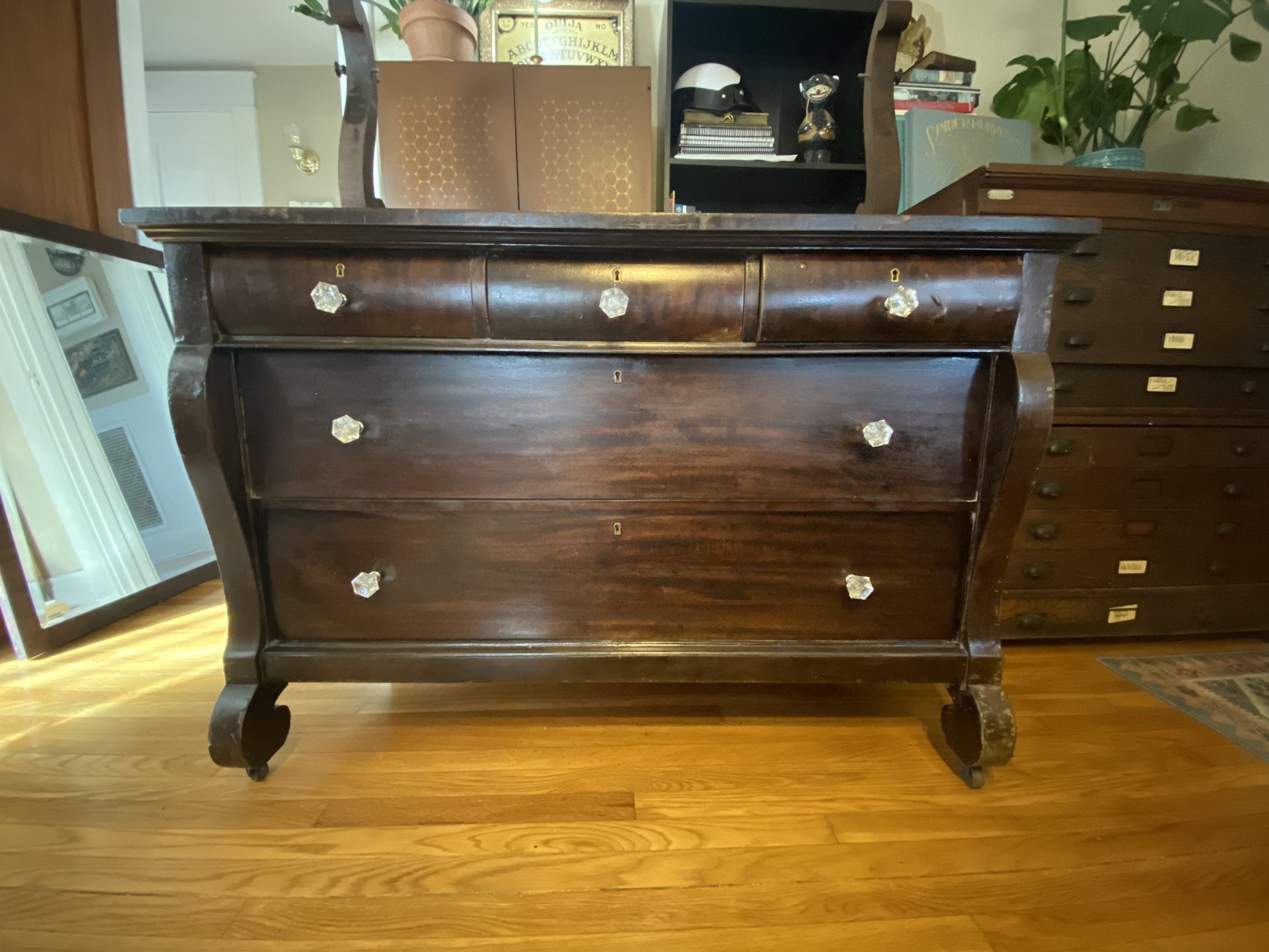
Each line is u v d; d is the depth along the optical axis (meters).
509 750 1.04
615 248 0.81
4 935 0.69
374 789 0.94
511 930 0.71
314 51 2.44
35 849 0.81
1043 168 1.20
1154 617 1.42
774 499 0.90
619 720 1.14
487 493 0.89
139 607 1.62
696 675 0.94
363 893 0.75
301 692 1.23
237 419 0.86
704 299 0.81
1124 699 1.23
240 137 2.57
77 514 1.52
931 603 0.94
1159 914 0.74
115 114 1.73
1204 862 0.82
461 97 1.20
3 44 1.46
